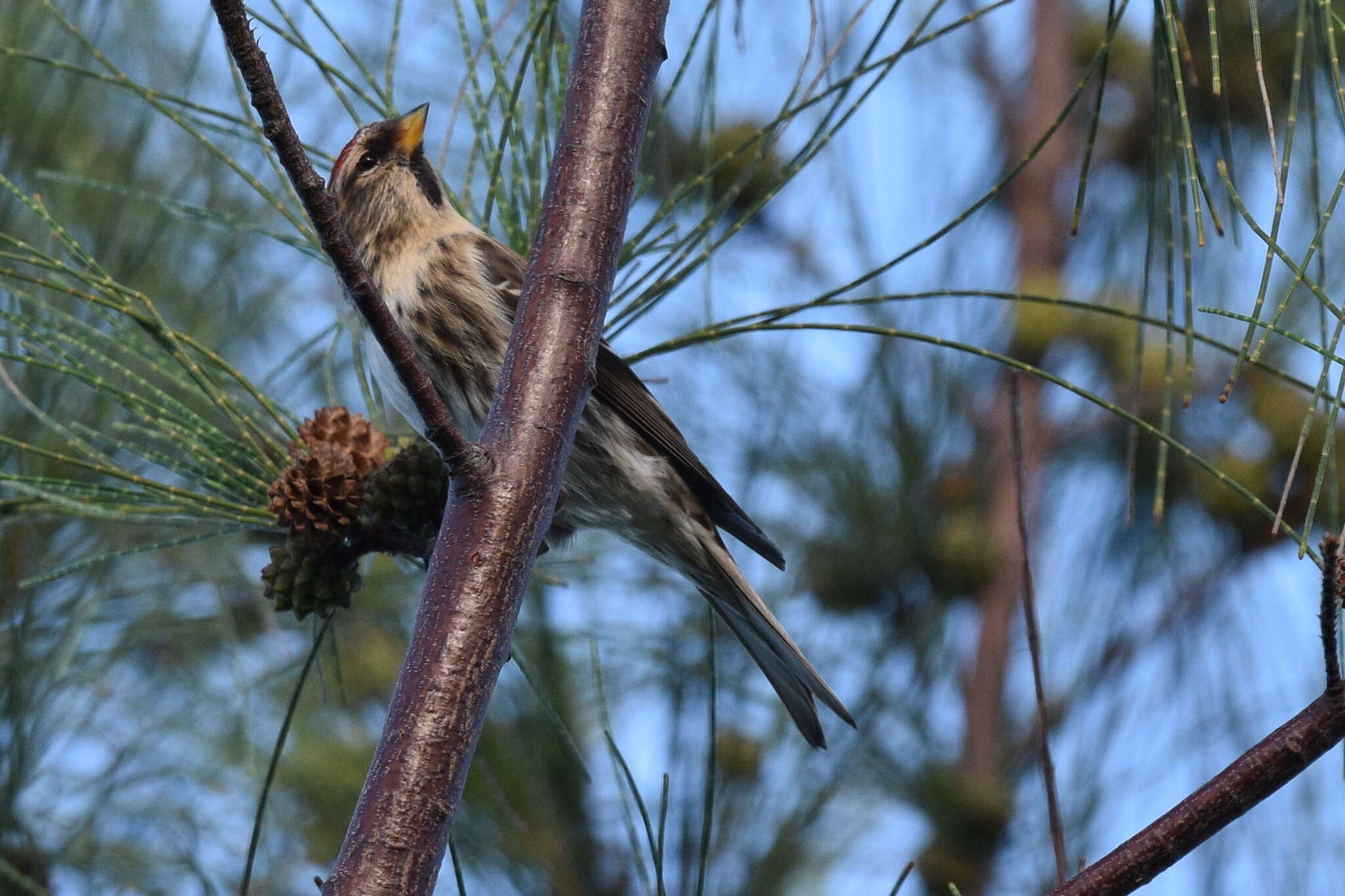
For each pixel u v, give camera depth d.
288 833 7.62
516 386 4.38
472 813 6.95
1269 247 3.72
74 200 6.67
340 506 5.28
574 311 4.48
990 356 4.76
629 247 5.75
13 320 5.23
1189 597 7.92
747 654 7.56
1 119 6.50
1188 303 4.07
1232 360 7.92
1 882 6.51
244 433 5.45
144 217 6.77
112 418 6.34
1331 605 3.79
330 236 3.92
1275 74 7.56
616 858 6.87
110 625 6.89
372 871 3.64
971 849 7.54
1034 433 8.18
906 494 7.86
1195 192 3.92
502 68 5.86
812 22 5.26
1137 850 4.01
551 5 5.41
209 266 7.08
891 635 7.88
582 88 4.80
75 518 6.25
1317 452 7.50
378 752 3.84
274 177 7.24
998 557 7.89
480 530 4.11
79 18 6.72
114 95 6.89
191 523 5.45
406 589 7.57
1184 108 4.03
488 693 3.95
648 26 4.90
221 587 6.79
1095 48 9.09
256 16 5.75
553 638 7.20
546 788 6.97
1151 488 8.08
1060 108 8.95
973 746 7.77
